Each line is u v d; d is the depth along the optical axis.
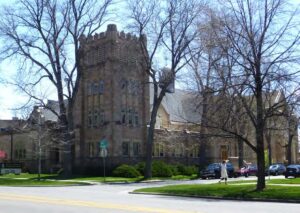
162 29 48.56
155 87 50.28
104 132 57.84
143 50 49.50
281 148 84.88
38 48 49.28
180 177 53.00
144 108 61.62
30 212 16.48
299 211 17.22
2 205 19.23
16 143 74.56
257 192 25.05
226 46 26.12
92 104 60.41
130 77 58.97
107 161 56.56
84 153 60.47
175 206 19.00
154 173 52.78
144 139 61.03
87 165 59.12
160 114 67.38
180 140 55.22
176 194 26.80
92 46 54.97
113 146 56.75
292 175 50.66
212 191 26.86
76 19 50.31
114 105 57.53
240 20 26.08
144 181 46.19
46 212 16.47
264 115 27.75
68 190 31.97
